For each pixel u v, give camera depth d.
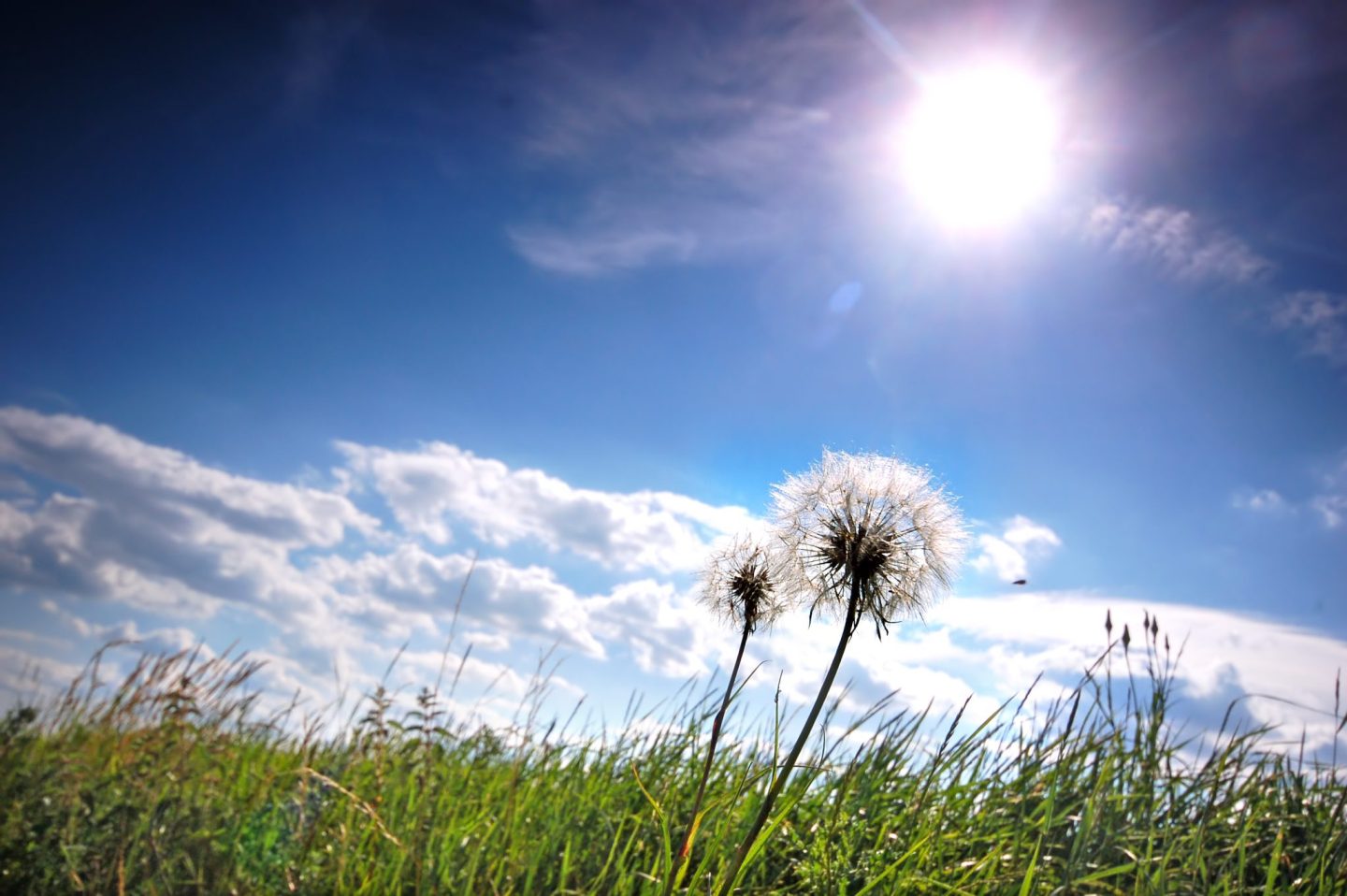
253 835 0.59
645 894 0.44
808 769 0.43
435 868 0.53
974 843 0.45
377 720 0.68
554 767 0.64
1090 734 0.51
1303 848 0.44
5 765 0.66
